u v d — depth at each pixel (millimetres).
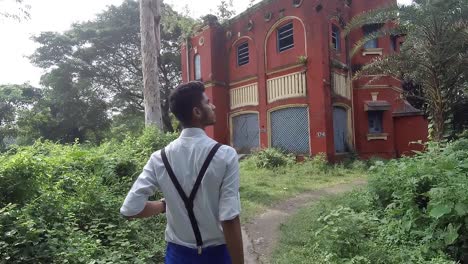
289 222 6332
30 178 5004
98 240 4434
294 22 15312
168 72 31328
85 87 30781
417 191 5418
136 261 4238
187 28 20750
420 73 9773
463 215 4355
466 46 8984
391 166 6477
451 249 4367
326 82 14188
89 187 5941
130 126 33062
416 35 9453
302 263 4379
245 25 17703
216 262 1846
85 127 31719
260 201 8281
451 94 9633
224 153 1826
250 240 5668
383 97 15961
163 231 5594
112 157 7840
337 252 4469
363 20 10102
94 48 30391
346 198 7359
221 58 18891
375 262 4242
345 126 15594
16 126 29781
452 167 5559
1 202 4742
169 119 30734
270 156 13633
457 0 8438
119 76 32094
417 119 15641
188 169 1822
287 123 15586
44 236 4281
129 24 30281
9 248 3832
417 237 4781
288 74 15508
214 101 18297
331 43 14859
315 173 12062
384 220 5445
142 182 1883
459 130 11562
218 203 1812
